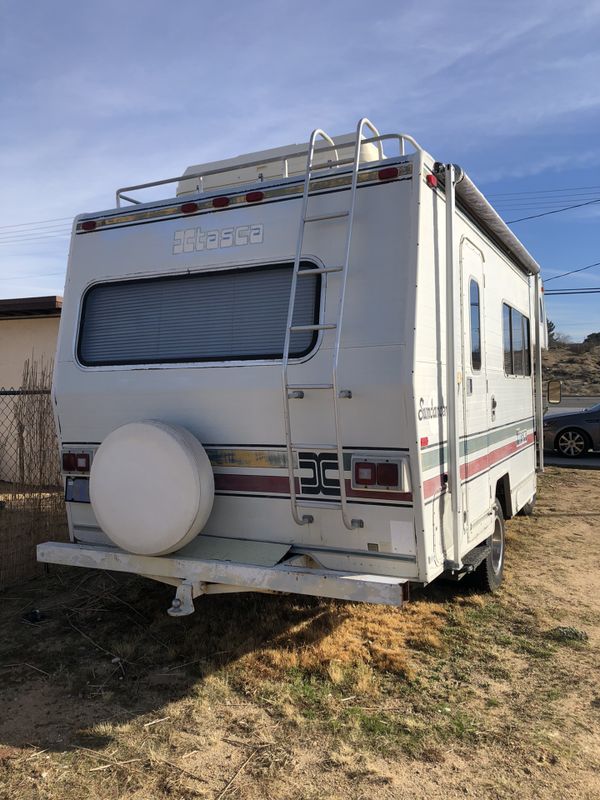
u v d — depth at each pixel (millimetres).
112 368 4090
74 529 4246
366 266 3420
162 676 3691
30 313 9727
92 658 3926
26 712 3316
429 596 4926
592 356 52000
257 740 3068
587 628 4398
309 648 3994
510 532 6938
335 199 3564
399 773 2828
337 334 3295
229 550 3668
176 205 4035
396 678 3678
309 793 2697
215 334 3854
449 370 3695
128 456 3650
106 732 3129
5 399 9914
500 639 4199
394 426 3297
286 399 3408
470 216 4309
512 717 3287
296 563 3535
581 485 9875
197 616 4512
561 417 13438
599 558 6008
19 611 4676
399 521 3355
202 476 3557
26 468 5648
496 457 5035
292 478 3521
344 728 3170
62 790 2709
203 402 3793
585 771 2857
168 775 2811
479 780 2785
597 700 3463
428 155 3486
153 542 3596
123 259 4180
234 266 3820
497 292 5113
